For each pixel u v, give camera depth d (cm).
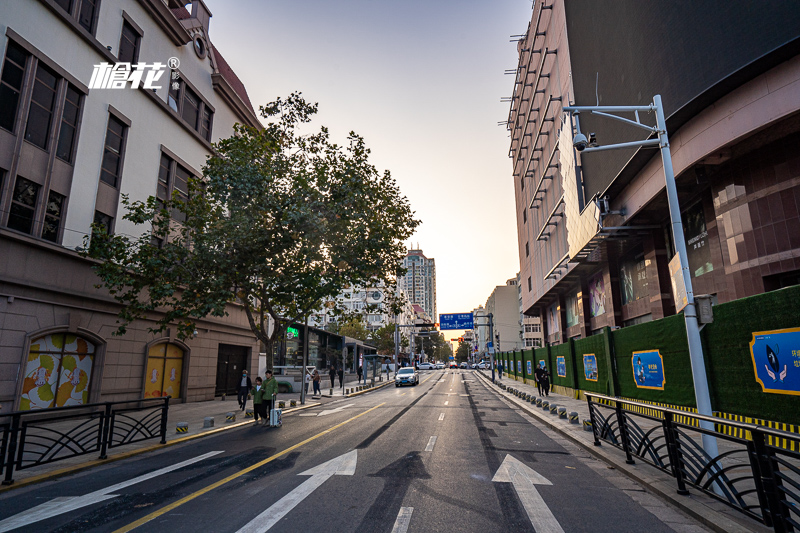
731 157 1449
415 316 13825
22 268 1462
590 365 2188
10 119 1466
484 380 4816
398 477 768
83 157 1739
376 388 3831
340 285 1677
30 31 1530
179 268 1605
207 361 2530
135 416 1745
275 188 1673
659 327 1420
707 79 1338
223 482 752
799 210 1283
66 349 1645
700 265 1762
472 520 558
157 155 2177
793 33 1146
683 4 1432
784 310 877
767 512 490
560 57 2839
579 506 620
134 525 552
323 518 563
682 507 604
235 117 2969
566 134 2650
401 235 1875
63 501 668
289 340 4069
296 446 1078
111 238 1580
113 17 1919
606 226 2317
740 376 1012
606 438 989
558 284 3341
